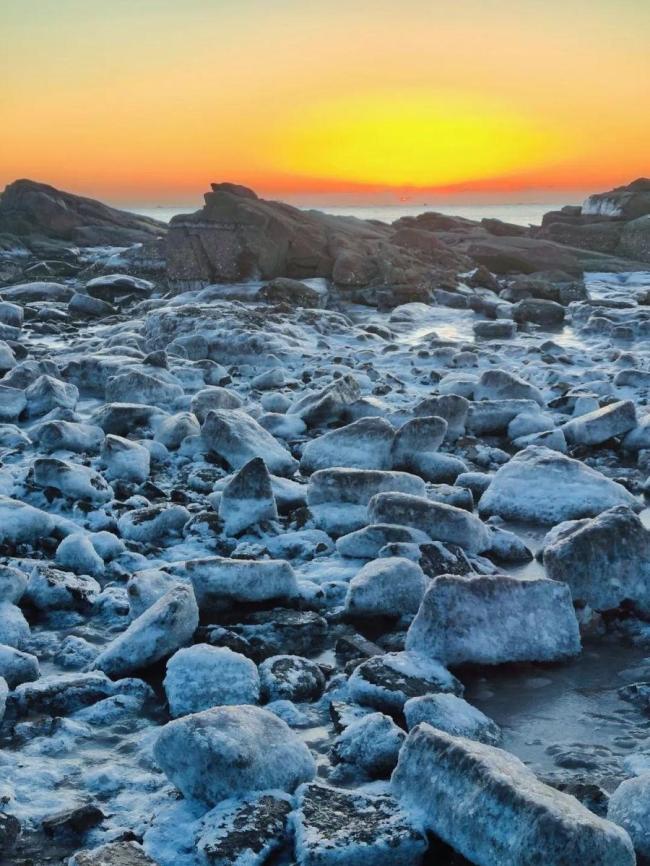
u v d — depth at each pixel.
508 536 6.10
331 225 23.38
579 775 3.69
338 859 3.01
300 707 4.22
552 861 2.76
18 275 23.30
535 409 9.16
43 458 6.87
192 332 13.42
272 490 6.41
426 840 3.10
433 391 10.84
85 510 6.59
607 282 23.33
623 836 2.87
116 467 7.36
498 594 4.62
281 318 15.45
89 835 3.30
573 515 6.66
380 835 3.09
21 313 16.03
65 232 29.62
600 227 27.66
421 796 3.22
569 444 8.60
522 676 4.52
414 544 5.54
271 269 20.47
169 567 5.42
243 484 6.30
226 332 12.63
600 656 4.75
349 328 15.61
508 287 20.19
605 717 4.16
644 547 5.18
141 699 4.25
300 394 10.43
